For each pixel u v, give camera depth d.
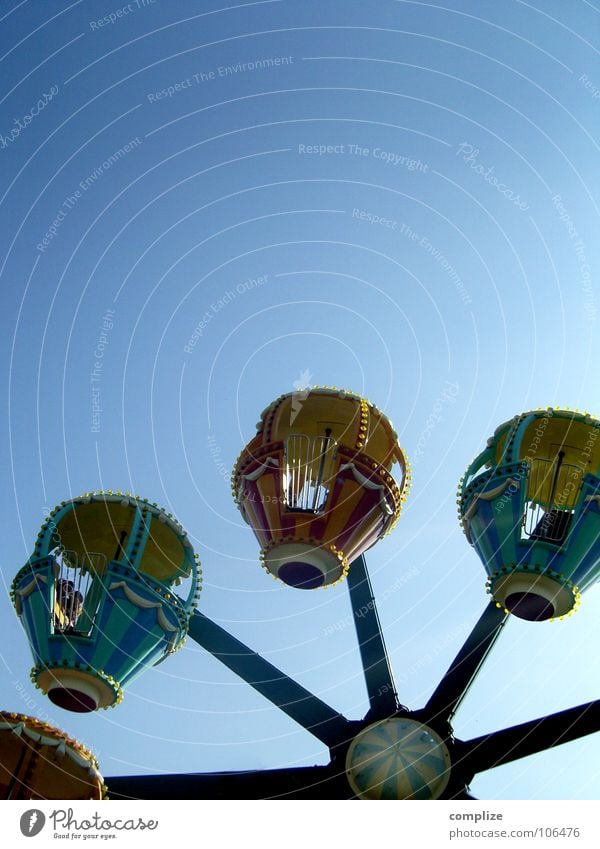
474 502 20.97
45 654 19.06
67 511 20.52
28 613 19.64
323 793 18.16
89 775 17.09
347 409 21.42
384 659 19.45
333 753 18.56
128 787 18.05
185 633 20.14
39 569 19.88
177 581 20.62
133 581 19.89
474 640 19.59
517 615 19.62
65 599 19.75
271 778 18.27
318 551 20.17
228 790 18.14
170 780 18.17
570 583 19.50
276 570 20.42
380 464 21.14
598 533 19.95
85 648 19.17
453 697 18.95
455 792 18.14
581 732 18.12
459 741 18.59
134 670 19.42
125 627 19.48
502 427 21.75
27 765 16.88
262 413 21.97
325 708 19.08
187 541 20.86
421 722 18.70
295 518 20.42
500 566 19.88
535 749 18.19
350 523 20.55
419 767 18.23
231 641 20.05
